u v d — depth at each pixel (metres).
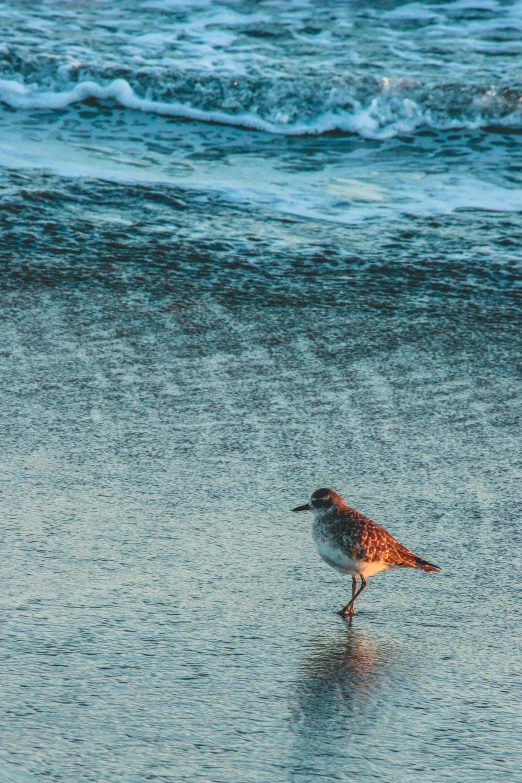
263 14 28.53
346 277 16.41
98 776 5.96
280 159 21.86
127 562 8.62
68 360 13.11
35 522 9.25
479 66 25.17
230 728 6.49
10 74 24.44
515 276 16.66
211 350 13.62
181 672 7.11
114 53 25.48
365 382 12.84
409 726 6.58
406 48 26.38
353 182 20.61
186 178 20.30
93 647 7.36
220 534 9.21
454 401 12.41
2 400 11.92
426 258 17.25
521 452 11.16
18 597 7.98
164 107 23.98
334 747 6.33
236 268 16.53
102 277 15.91
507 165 21.81
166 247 17.17
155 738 6.35
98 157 21.17
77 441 11.02
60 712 6.58
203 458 10.77
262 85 23.89
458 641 7.66
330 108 23.70
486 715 6.72
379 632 7.78
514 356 13.81
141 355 13.36
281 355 13.55
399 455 11.01
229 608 8.00
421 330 14.56
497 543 9.23
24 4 28.41
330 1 29.41
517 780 6.07
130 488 10.03
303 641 7.60
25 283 15.53
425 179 20.94
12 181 19.23
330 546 8.01
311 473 10.54
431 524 9.56
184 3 29.05
